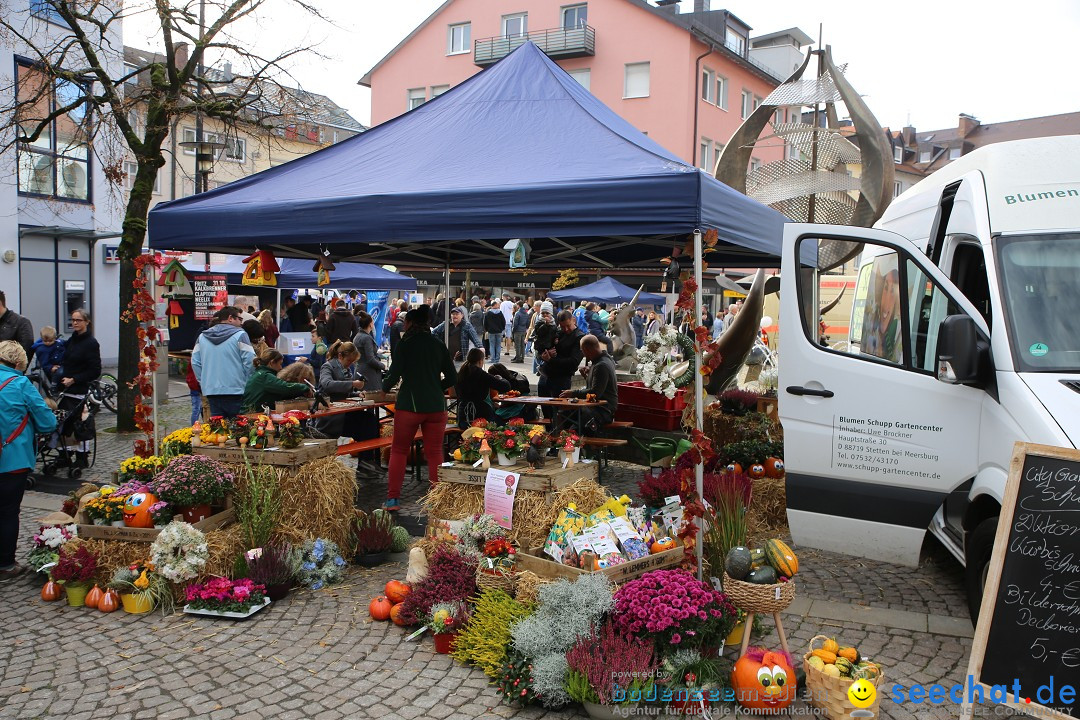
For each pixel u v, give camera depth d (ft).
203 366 28.09
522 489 17.52
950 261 17.04
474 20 128.06
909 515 16.14
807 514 17.57
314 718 12.52
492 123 20.86
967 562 14.92
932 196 19.86
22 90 49.93
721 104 123.54
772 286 35.01
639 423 30.81
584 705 12.53
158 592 16.87
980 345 14.48
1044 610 11.29
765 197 30.01
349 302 84.64
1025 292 14.67
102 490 18.62
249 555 17.58
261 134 40.27
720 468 24.18
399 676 13.93
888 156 28.27
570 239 23.58
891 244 16.58
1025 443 11.76
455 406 33.04
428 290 101.19
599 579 14.03
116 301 61.93
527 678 12.91
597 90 118.83
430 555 17.72
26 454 18.98
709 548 16.35
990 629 11.57
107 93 36.24
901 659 14.62
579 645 12.73
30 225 55.42
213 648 15.06
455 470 18.65
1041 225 15.33
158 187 96.78
